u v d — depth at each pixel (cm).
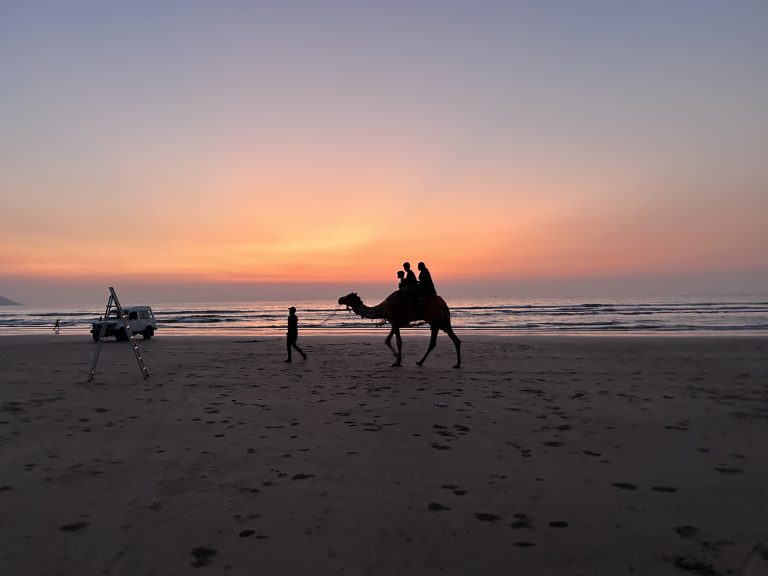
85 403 839
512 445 580
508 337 2370
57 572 310
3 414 757
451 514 393
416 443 590
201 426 679
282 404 823
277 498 427
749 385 995
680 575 302
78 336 2873
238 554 331
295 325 1450
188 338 2575
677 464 510
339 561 322
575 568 311
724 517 384
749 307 6625
